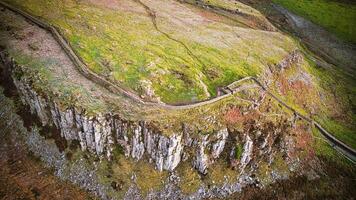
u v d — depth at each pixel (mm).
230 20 126312
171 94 81625
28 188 70938
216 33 111875
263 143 81562
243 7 137000
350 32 154000
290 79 106688
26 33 91062
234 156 78438
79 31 93625
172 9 120688
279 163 84062
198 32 109438
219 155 78875
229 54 101188
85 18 99875
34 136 77000
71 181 72625
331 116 106125
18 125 78875
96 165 73438
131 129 72875
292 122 91250
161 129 72625
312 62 130500
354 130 103625
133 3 116750
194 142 75438
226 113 81875
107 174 72875
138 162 74562
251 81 92938
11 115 80125
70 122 74062
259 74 96312
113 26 99625
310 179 85812
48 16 97062
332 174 89000
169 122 74750
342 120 106312
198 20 118125
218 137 76875
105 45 90438
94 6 108062
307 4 168625
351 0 176000
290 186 82250
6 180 71500
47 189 71375
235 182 77938
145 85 80188
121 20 104000
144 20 108062
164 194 73062
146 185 72938
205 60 95500
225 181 77188
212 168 77250
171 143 72000
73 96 75812
